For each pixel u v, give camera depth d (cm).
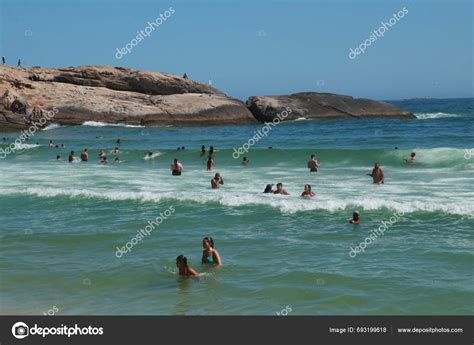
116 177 2784
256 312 1020
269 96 8006
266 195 2103
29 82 7506
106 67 8525
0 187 2484
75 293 1147
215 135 5872
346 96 8138
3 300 1115
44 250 1470
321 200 1933
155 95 7988
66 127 6894
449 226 1563
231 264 1305
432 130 5759
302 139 5012
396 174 2648
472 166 2772
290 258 1331
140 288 1168
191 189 2339
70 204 2066
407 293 1076
